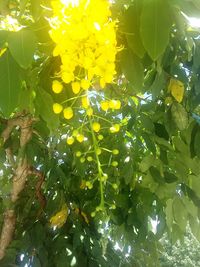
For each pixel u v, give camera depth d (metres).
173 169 0.78
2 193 1.00
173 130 0.71
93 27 0.39
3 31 0.43
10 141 0.88
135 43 0.46
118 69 0.55
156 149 0.76
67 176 0.94
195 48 0.66
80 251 0.86
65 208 0.92
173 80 0.69
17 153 0.97
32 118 0.81
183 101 0.73
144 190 0.85
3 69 0.44
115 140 0.85
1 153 0.93
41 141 0.89
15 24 0.52
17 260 0.86
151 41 0.42
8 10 0.57
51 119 0.55
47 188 0.91
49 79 0.56
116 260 0.91
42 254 0.85
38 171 0.93
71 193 0.94
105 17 0.40
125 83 0.69
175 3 0.44
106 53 0.41
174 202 0.80
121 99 0.73
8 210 0.94
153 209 0.92
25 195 0.97
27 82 0.53
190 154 0.73
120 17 0.47
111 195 0.86
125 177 0.81
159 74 0.62
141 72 0.50
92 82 0.49
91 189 0.89
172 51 0.65
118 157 0.85
